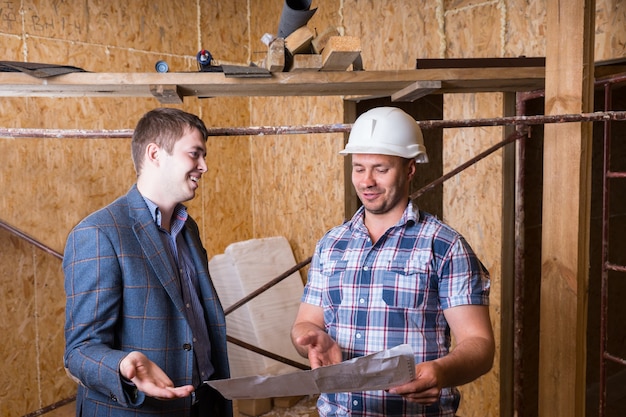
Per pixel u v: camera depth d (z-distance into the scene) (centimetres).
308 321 162
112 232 144
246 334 403
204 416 165
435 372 122
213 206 467
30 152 359
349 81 241
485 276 148
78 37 377
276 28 452
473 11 336
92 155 390
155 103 424
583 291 223
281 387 122
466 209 356
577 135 215
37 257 369
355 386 120
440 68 257
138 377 128
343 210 423
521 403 339
